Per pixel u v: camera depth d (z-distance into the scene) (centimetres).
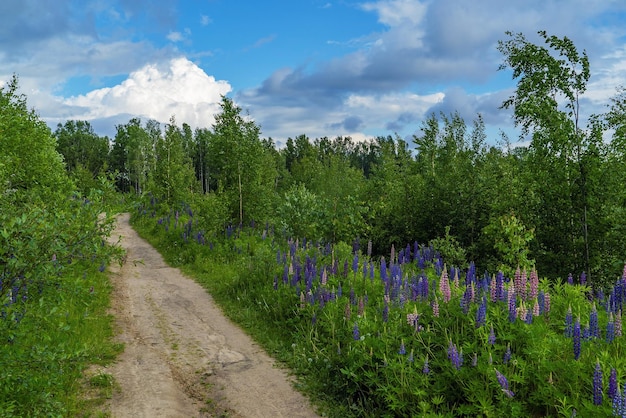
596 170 1339
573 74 1367
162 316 1323
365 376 812
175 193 3656
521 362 675
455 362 697
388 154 2906
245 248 2056
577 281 1402
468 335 792
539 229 1458
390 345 826
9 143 1989
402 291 980
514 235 1372
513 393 623
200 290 1645
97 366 919
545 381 654
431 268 1442
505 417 631
